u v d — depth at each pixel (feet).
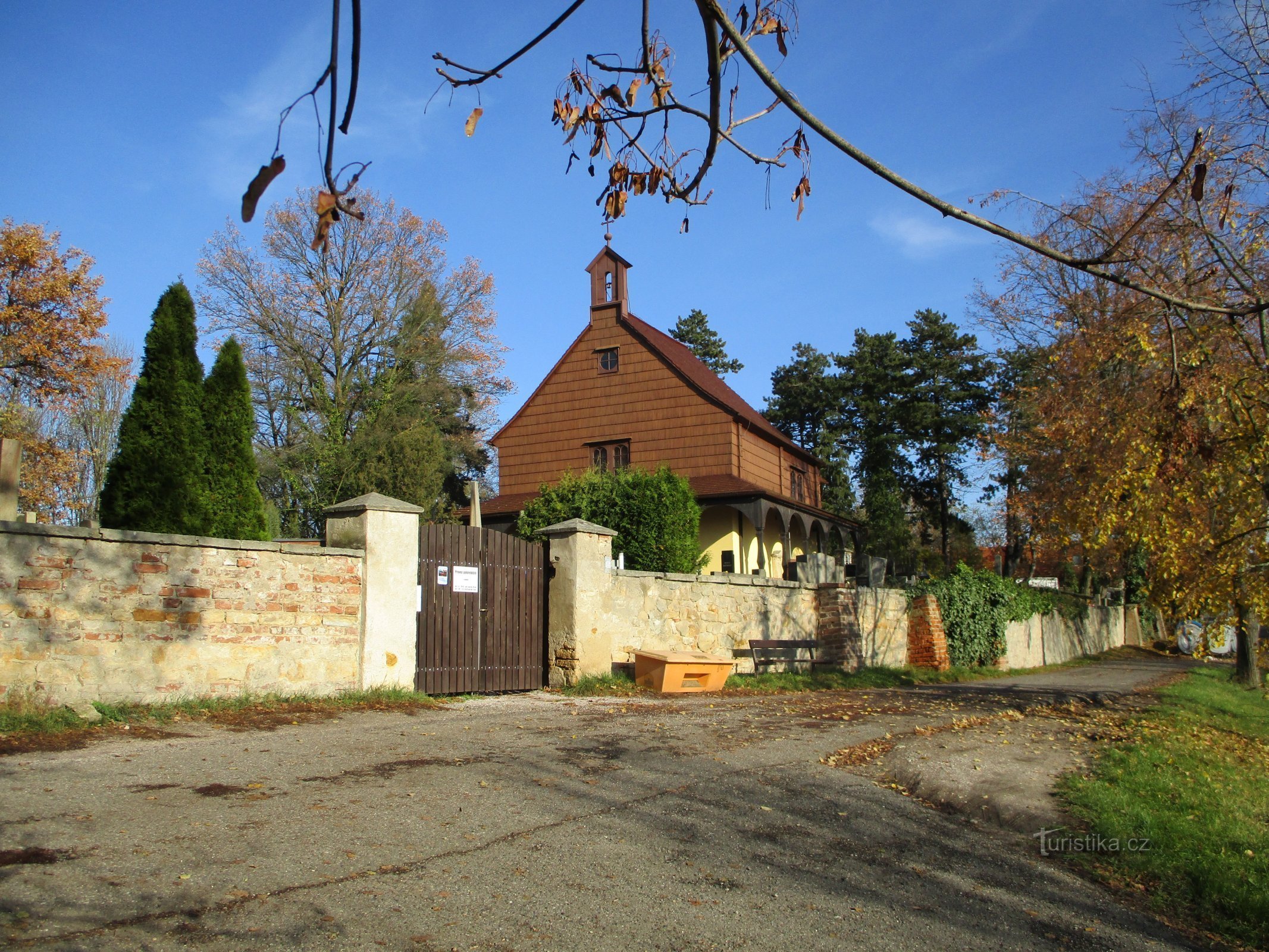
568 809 19.22
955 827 20.84
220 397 40.32
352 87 9.19
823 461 159.22
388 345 110.52
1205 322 33.71
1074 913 15.97
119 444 36.86
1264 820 23.52
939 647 64.95
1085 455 43.96
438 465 98.84
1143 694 55.31
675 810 19.83
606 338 101.96
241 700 28.35
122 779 19.01
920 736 31.17
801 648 55.16
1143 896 17.26
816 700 40.19
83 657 25.54
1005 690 52.11
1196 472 35.22
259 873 14.20
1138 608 135.03
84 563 25.77
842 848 18.42
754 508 87.40
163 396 37.40
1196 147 14.17
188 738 23.72
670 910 14.37
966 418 149.48
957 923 14.96
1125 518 38.68
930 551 139.85
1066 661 96.27
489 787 20.42
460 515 100.17
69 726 23.85
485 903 13.94
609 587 41.78
